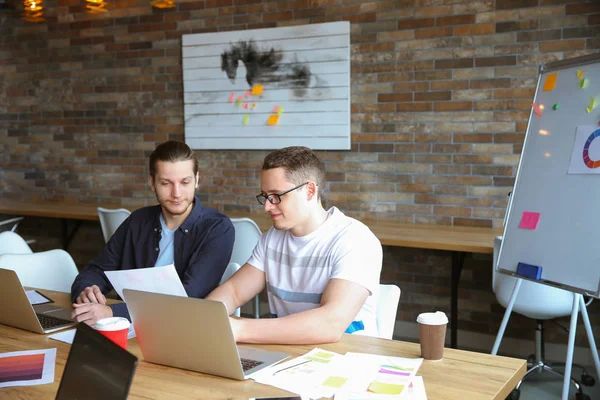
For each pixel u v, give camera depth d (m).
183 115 5.12
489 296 4.19
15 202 5.79
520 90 3.99
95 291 2.45
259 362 1.78
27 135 5.87
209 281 2.57
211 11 4.92
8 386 1.67
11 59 5.86
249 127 4.82
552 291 3.21
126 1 5.27
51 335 2.11
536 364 3.52
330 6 4.49
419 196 4.35
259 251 2.33
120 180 5.47
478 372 1.70
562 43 3.85
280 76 4.67
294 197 2.10
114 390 1.20
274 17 4.68
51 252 3.06
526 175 3.12
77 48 5.54
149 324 1.76
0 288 2.13
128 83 5.34
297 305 2.20
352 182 4.56
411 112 4.32
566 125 2.95
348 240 2.11
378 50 4.38
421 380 1.64
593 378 3.53
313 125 4.60
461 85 4.15
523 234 3.04
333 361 1.77
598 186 2.71
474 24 4.08
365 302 2.22
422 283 4.39
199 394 1.58
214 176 5.05
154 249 2.71
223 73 4.88
